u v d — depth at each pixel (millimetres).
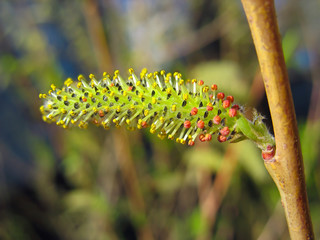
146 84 46
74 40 134
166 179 125
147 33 126
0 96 149
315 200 112
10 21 128
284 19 123
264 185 114
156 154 129
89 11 103
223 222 130
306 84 146
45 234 142
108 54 105
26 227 141
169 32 131
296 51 128
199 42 124
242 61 125
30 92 128
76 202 125
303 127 104
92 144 128
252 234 130
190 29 135
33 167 155
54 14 131
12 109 151
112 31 119
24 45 127
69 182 143
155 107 45
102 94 47
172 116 45
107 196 128
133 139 124
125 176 121
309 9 120
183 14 135
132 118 46
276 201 114
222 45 126
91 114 47
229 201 129
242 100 98
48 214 144
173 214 134
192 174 121
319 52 118
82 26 132
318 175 110
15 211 143
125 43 126
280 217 117
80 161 127
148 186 126
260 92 100
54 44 137
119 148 115
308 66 134
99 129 129
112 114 47
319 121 108
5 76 126
